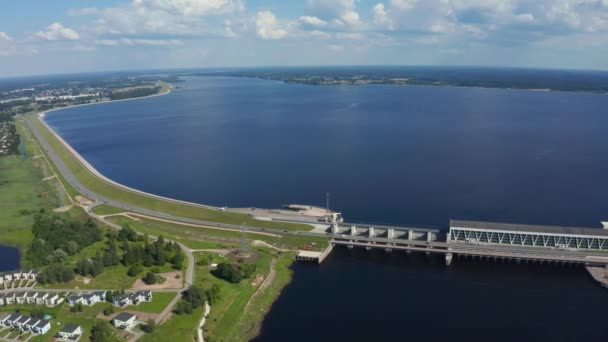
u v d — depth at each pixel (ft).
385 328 595.06
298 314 636.48
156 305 629.10
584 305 649.61
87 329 573.33
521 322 606.14
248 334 593.42
